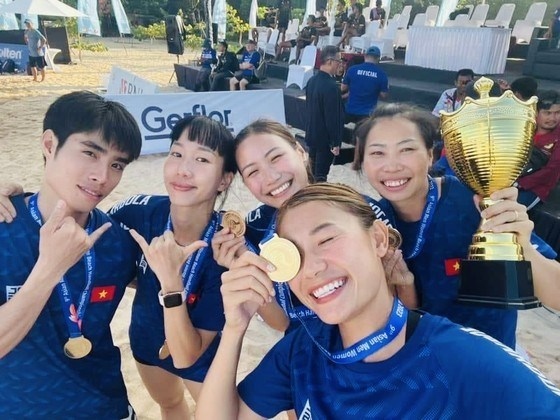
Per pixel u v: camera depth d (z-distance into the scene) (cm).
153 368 148
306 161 138
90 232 105
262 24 2197
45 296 87
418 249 116
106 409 108
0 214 97
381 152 112
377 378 72
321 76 430
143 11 3095
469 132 97
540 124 295
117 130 95
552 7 1791
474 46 701
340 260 73
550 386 66
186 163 115
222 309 121
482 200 103
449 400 68
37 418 99
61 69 1423
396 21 1033
